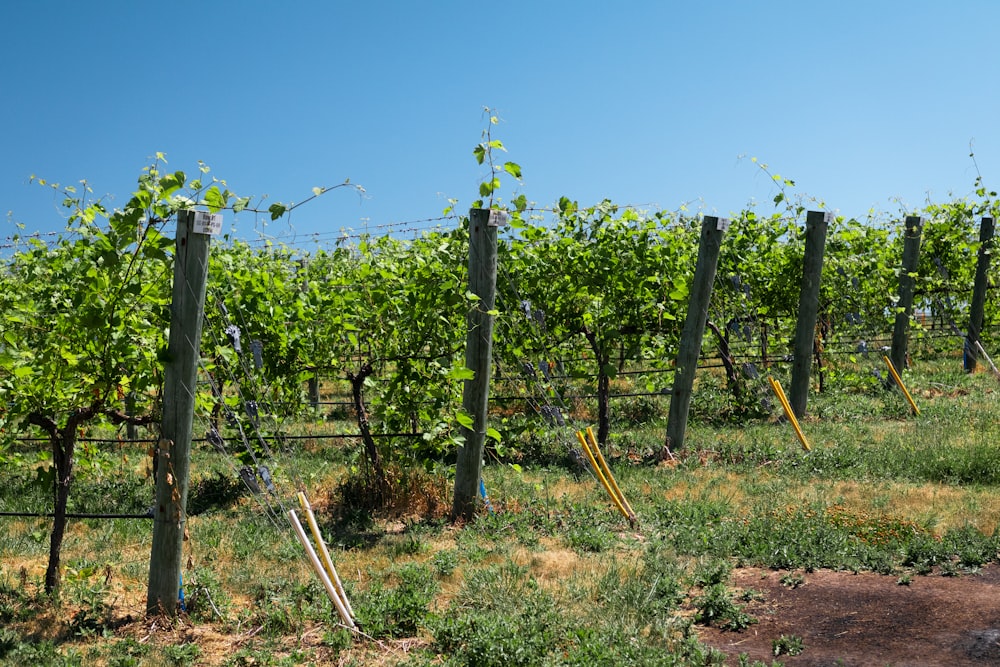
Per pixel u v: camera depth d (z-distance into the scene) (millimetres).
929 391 14359
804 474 9703
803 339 12898
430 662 5301
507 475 10000
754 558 7062
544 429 9719
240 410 9070
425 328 8758
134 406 7047
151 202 5672
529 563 7129
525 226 8609
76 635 5820
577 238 10594
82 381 6117
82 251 6176
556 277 10320
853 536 7371
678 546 7465
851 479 9367
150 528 8164
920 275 16594
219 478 9820
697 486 9484
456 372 8023
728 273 12648
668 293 11328
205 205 5801
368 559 7352
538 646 5305
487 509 8516
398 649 5582
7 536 7875
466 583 6547
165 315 6766
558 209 9117
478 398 8406
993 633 5422
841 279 14102
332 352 9211
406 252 9883
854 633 5645
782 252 13594
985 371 15938
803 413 12914
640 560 7113
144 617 6074
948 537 7141
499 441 9391
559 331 10570
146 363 6133
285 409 9391
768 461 10383
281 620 5941
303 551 7453
